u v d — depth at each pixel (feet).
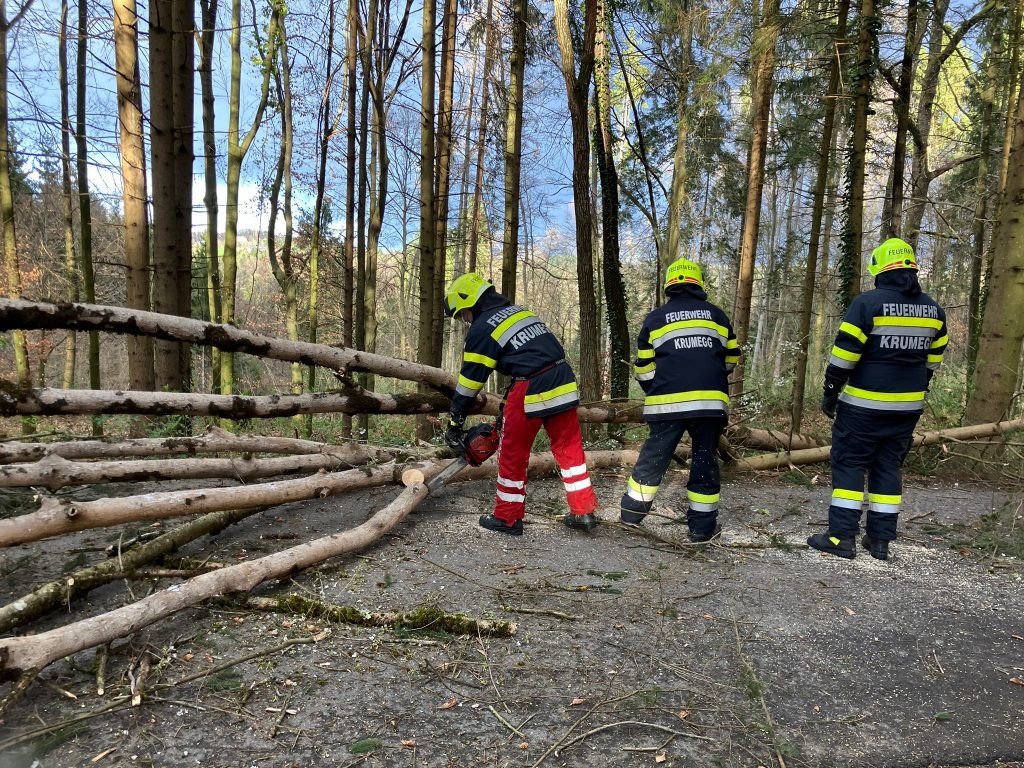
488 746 6.51
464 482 16.90
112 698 7.11
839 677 8.07
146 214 19.20
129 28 18.69
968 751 6.71
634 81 43.83
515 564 11.40
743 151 54.29
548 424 12.97
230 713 6.94
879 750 6.67
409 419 34.71
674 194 42.93
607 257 28.86
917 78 42.06
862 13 25.29
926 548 13.37
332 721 6.84
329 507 14.34
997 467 20.44
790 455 20.07
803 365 26.55
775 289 74.90
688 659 8.34
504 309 12.71
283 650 8.25
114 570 9.54
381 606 9.53
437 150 31.60
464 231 53.01
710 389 12.24
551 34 32.12
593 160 43.09
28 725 6.63
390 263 77.10
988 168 39.70
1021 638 9.32
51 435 15.75
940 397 29.14
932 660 8.59
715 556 12.24
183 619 9.00
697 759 6.40
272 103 31.32
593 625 9.18
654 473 12.98
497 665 8.05
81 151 24.49
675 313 12.66
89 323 11.44
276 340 13.50
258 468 13.50
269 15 27.48
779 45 27.55
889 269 12.16
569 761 6.31
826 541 12.78
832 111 26.40
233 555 11.19
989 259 33.01
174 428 17.95
